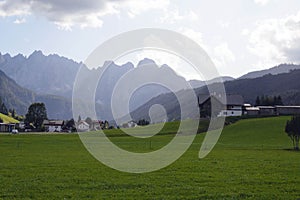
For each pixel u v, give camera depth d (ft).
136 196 80.38
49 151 191.42
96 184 93.81
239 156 172.45
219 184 94.94
